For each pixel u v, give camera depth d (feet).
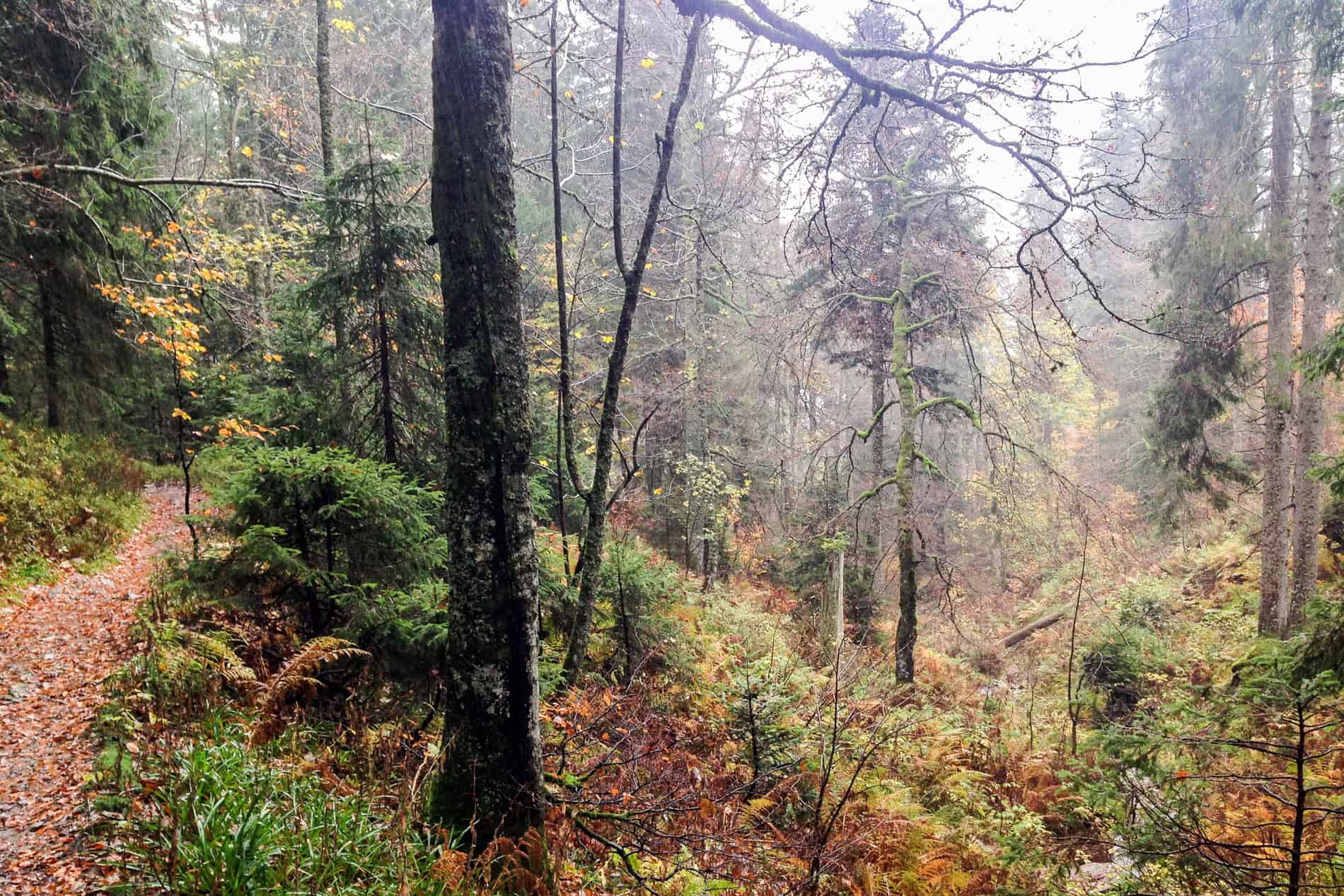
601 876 15.49
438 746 17.44
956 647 59.47
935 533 62.49
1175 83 45.24
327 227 28.99
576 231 55.42
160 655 17.75
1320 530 48.26
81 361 46.70
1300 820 14.69
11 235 38.58
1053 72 16.37
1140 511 73.05
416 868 12.37
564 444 26.48
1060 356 47.78
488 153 13.87
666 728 24.59
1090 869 24.14
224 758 13.91
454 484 14.17
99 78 40.47
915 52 16.87
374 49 60.03
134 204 43.73
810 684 31.78
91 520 35.65
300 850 11.66
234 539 21.31
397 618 20.25
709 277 51.19
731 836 18.40
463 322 13.94
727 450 64.49
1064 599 61.16
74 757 15.97
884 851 21.56
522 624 14.34
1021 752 35.73
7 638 23.66
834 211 40.73
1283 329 41.86
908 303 45.91
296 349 29.63
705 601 45.32
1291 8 35.45
